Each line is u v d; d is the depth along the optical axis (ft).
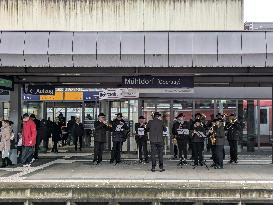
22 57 57.67
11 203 47.19
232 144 68.59
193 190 46.26
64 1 62.54
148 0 61.87
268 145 87.86
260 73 61.82
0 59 57.67
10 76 69.87
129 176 52.44
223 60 57.36
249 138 87.86
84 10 62.28
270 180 49.16
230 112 87.10
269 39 57.36
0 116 86.53
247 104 87.56
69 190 46.85
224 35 57.72
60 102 102.63
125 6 62.03
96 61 57.67
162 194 46.47
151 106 86.53
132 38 57.77
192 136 64.39
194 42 57.47
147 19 61.87
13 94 75.05
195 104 86.53
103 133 67.97
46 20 62.59
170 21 61.77
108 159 74.90
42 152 89.40
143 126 69.05
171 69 62.03
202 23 61.57
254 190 45.85
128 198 46.68
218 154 61.67
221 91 86.12
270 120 87.81
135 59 57.52
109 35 57.98
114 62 57.72
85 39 57.88
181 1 61.72
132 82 66.44
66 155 83.15
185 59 57.36
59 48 57.67
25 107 102.12
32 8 62.64
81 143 94.53
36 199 46.85
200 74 63.67
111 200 46.75
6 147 63.98
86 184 47.01
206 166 62.08
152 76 66.28
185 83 66.49
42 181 47.93
